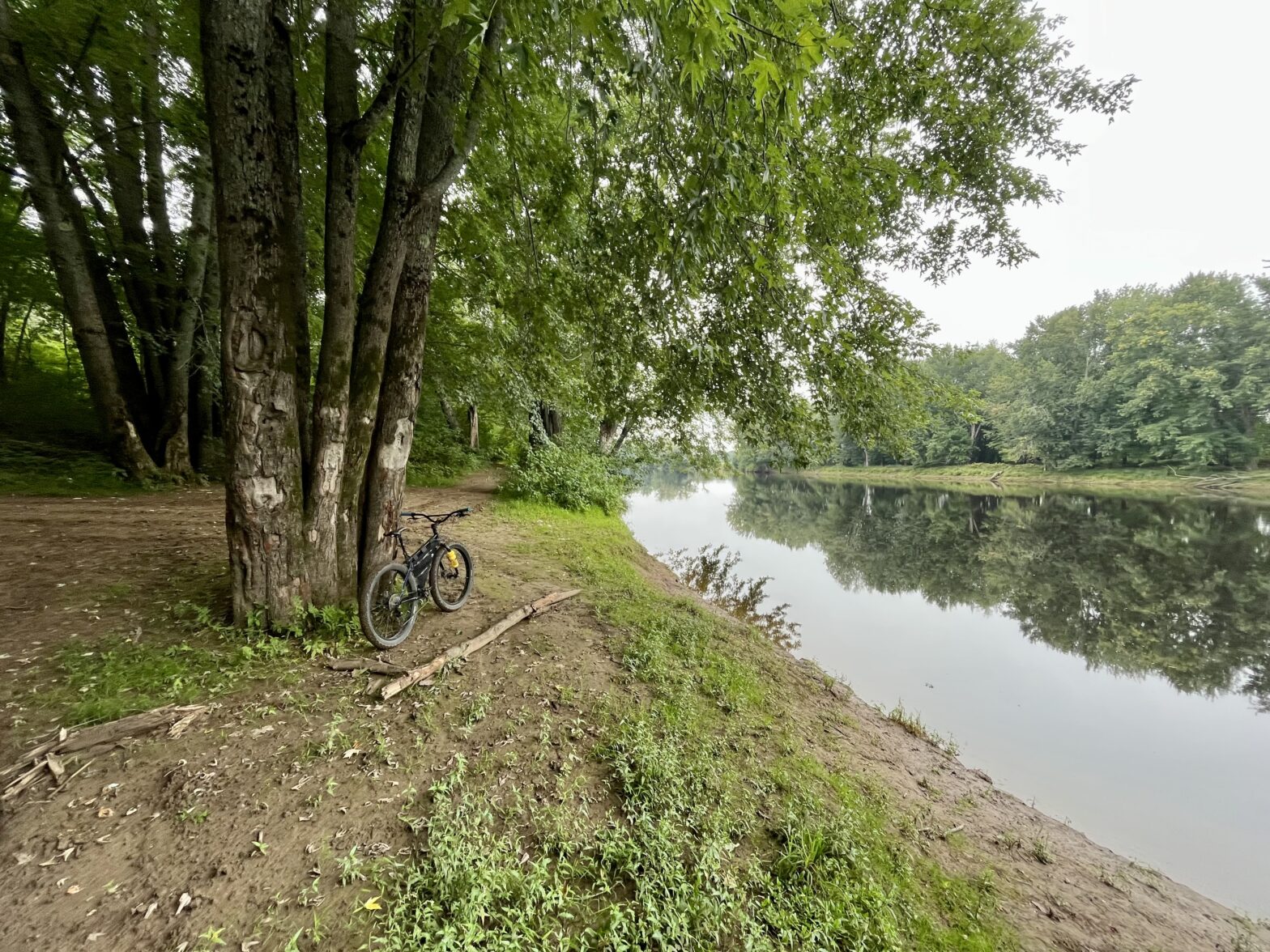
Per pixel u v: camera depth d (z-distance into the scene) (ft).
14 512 20.11
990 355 186.60
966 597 36.78
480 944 5.92
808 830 8.66
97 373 26.89
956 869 9.56
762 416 16.76
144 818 7.11
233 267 10.68
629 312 16.79
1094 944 8.43
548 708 11.28
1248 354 117.39
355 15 12.38
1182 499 102.22
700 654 15.78
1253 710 20.42
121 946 5.51
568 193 15.74
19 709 8.81
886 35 15.05
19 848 6.44
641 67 8.38
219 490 29.86
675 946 6.32
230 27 9.88
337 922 6.04
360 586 13.53
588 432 53.47
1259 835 12.90
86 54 22.09
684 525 64.90
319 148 19.65
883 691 20.53
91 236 27.81
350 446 13.21
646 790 8.88
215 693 9.91
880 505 101.50
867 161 15.78
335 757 8.77
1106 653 26.63
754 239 13.01
